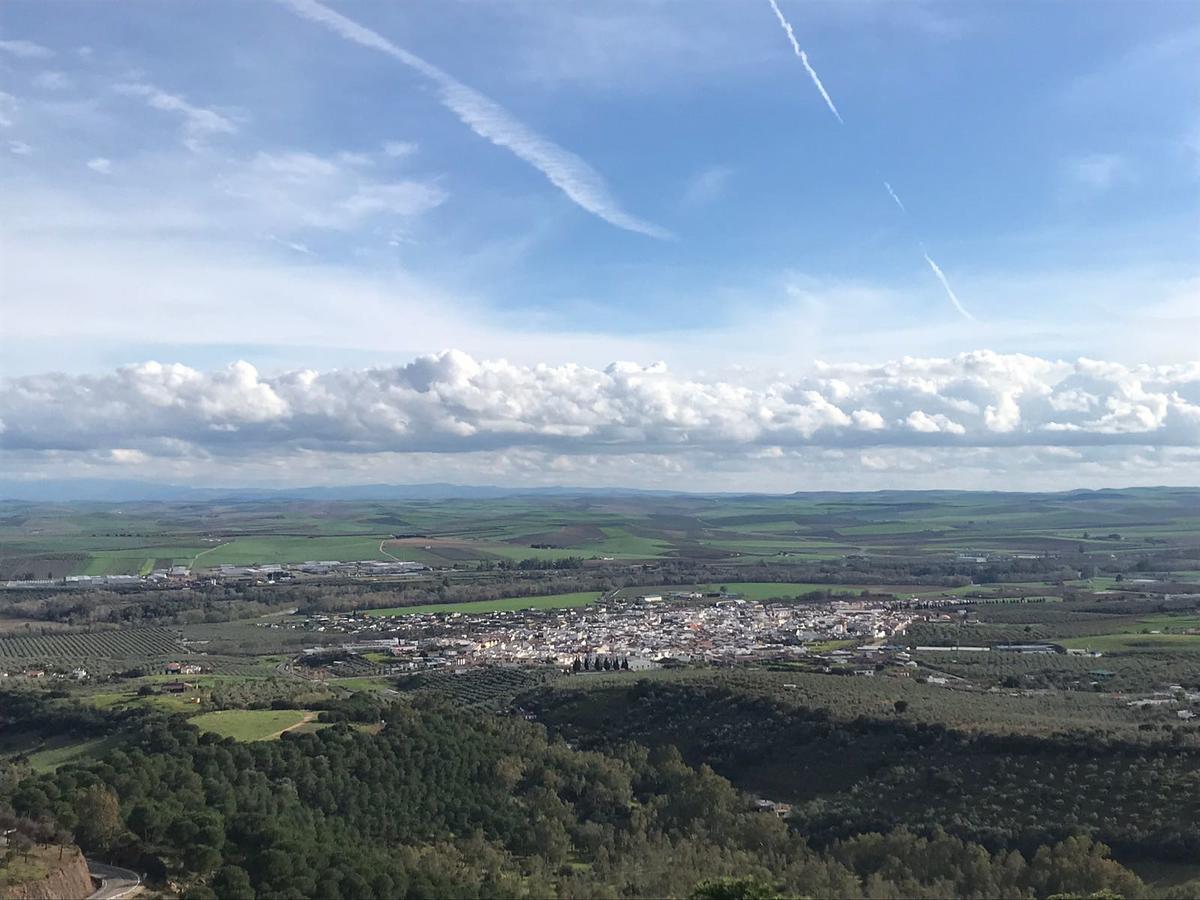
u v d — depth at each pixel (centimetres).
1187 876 9594
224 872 9012
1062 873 9581
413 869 9869
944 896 9625
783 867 10638
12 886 8269
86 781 10731
